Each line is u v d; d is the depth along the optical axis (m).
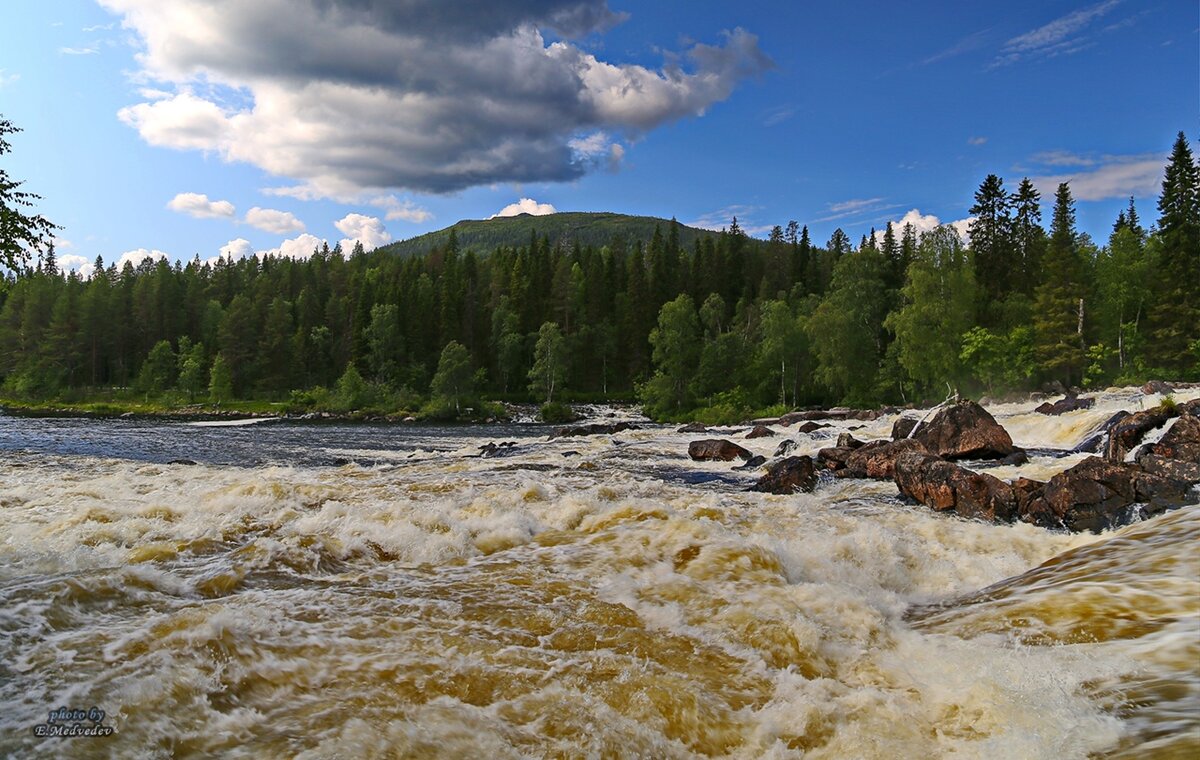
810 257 104.19
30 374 81.56
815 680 5.54
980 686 4.98
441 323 91.00
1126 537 8.67
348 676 5.14
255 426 53.09
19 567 7.64
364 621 6.32
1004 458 18.44
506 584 7.80
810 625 6.50
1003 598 7.17
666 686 5.27
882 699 5.14
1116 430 16.03
